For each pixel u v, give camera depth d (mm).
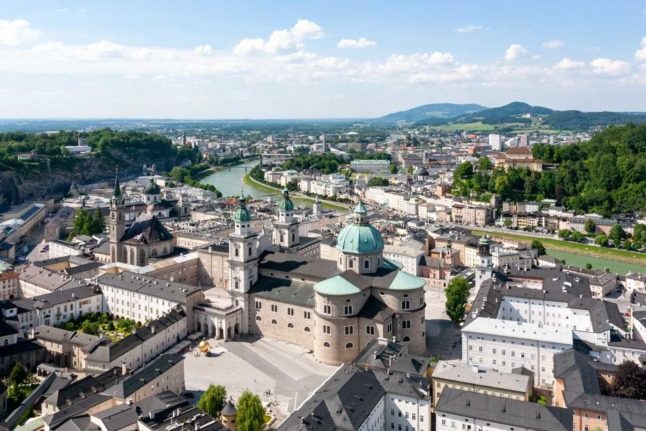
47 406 179375
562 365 192750
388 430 177375
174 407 166250
